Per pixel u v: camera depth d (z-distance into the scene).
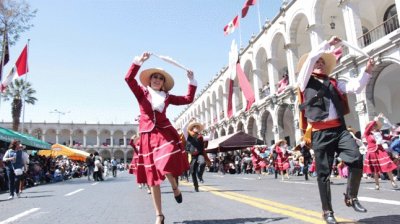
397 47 14.29
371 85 16.12
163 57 4.64
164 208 6.33
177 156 4.24
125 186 13.70
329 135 3.96
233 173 25.86
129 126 81.88
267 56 27.53
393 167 8.47
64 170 26.58
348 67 17.03
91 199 8.48
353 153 3.84
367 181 11.49
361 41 16.98
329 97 4.04
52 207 7.05
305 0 21.22
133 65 4.45
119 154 81.69
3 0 22.38
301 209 5.36
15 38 23.67
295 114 23.06
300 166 18.41
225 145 24.83
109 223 4.88
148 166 4.27
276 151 14.79
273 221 4.42
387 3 20.84
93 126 79.69
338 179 13.17
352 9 17.25
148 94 4.52
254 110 30.19
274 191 8.78
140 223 4.82
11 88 39.66
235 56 27.61
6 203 8.49
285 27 24.11
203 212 5.59
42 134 75.31
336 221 3.88
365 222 4.06
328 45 4.07
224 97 38.75
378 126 8.91
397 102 20.30
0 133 16.17
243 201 6.75
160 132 4.32
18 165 10.34
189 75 4.75
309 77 4.11
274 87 26.50
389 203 5.71
